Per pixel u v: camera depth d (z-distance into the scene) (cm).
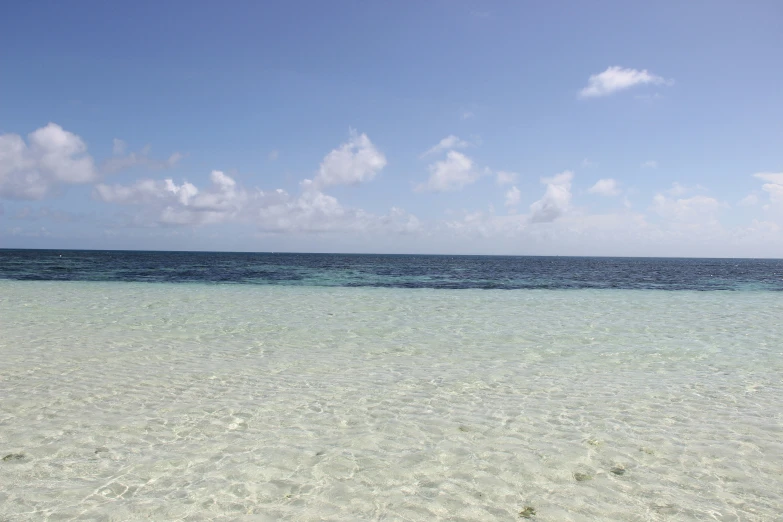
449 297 2423
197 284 3005
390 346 1220
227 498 466
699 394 825
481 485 498
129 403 748
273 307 1930
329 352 1144
